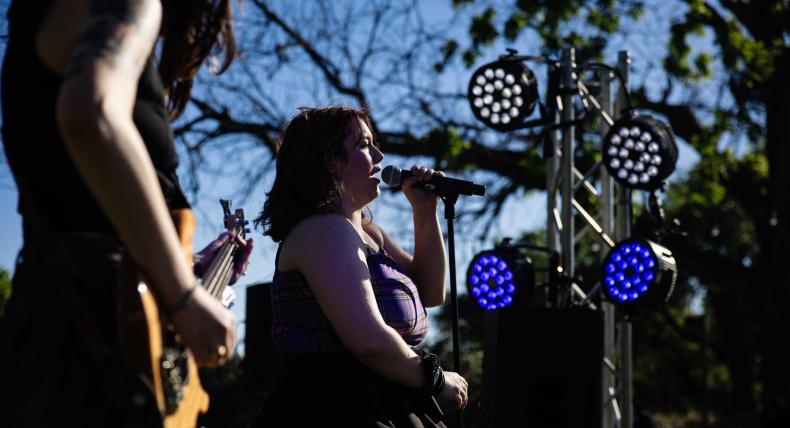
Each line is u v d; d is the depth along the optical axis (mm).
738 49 10867
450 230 2629
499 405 4070
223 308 1230
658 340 23906
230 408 4676
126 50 1156
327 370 2059
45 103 1224
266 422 2078
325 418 2016
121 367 1181
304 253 2066
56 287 1206
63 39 1196
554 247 5219
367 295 2020
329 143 2246
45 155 1221
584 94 5211
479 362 15258
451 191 2600
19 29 1256
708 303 23031
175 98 1520
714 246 21703
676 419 23609
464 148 11047
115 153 1093
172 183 1378
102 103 1089
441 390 2131
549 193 5246
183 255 1184
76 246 1215
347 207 2270
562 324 4129
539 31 10672
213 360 1207
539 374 4090
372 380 2053
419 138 11164
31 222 1247
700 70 11016
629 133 4766
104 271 1216
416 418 2072
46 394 1185
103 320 1202
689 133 11742
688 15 10812
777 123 11477
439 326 16984
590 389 4094
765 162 12391
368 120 2398
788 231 11297
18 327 1225
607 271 4453
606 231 5129
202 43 1435
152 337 1194
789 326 11234
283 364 2168
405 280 2250
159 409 1190
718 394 23797
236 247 1861
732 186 12461
